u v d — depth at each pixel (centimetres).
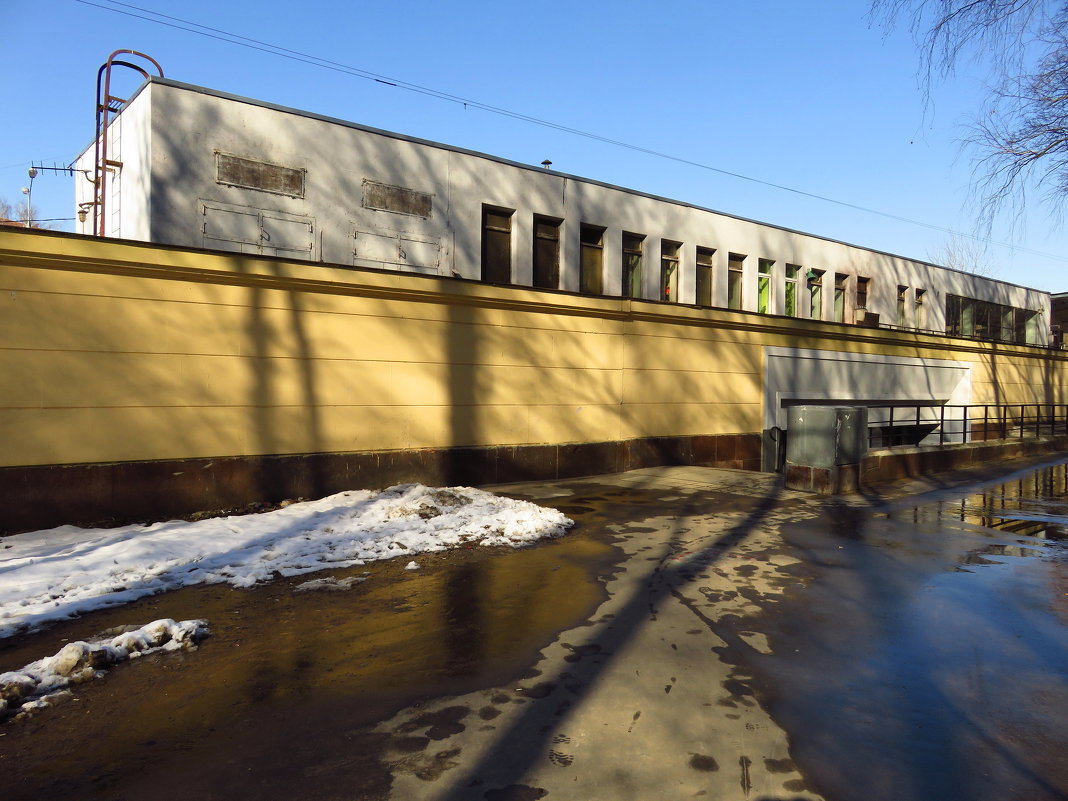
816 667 408
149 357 809
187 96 1123
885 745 317
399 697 361
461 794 274
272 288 903
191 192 1120
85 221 1451
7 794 272
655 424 1416
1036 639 460
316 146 1255
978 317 3033
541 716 341
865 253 2447
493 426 1138
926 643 450
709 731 328
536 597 538
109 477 775
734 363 1600
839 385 1917
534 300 1180
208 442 850
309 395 934
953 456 1538
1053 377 2977
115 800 269
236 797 271
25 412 730
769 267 2134
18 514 721
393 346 1018
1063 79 1416
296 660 411
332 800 269
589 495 1044
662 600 533
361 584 568
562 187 1627
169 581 562
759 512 916
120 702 354
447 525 760
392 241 1345
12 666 398
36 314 739
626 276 1781
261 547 659
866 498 1062
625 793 276
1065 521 895
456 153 1444
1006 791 281
